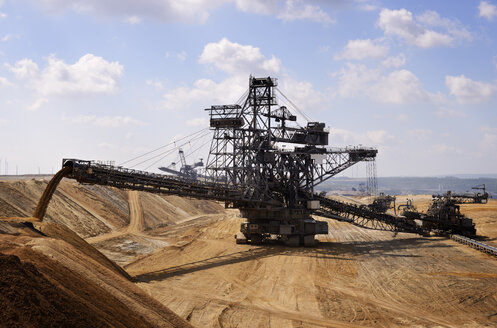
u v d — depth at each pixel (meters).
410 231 90.44
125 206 116.12
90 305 22.78
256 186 73.88
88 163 50.53
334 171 82.25
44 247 27.98
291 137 81.88
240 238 77.75
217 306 40.28
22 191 83.25
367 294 45.62
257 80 78.75
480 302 43.31
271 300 43.03
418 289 47.69
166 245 77.38
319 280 51.06
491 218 110.69
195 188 62.66
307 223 76.62
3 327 16.45
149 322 25.70
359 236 92.31
